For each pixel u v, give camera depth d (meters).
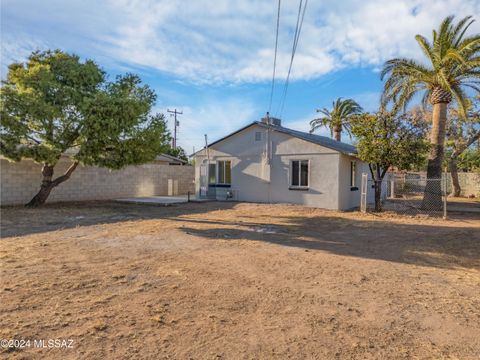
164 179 22.23
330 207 14.75
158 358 2.91
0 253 6.44
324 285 4.93
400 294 4.63
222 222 10.90
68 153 16.09
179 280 5.04
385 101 15.70
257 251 6.96
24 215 11.71
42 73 12.29
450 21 13.90
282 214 13.09
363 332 3.50
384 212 14.03
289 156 15.99
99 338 3.23
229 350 3.08
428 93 16.67
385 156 13.33
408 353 3.10
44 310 3.84
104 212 13.11
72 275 5.15
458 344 3.29
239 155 17.66
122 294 4.42
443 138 15.18
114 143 12.96
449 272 5.77
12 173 14.60
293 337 3.35
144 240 7.93
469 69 14.09
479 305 4.30
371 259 6.50
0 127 11.91
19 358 2.85
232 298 4.36
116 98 12.34
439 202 15.12
